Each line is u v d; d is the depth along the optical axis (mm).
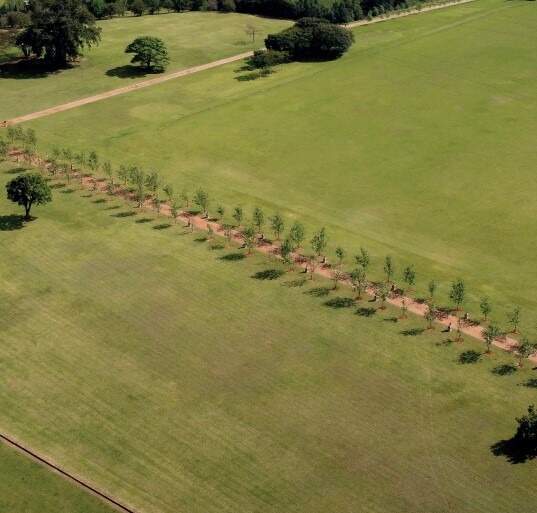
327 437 74375
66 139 146125
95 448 73375
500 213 117375
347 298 95562
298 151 140250
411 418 76500
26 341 88312
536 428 70625
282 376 82562
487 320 91375
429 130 149500
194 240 109000
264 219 115250
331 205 120625
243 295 96312
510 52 196875
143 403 78938
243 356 85625
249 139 145500
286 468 70875
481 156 137750
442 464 70938
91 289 97625
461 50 198875
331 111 159250
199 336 88938
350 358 85062
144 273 101000
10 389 80938
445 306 94125
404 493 68062
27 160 135375
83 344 87750
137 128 151500
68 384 81625
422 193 124250
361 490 68500
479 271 102000
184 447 73312
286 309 93562
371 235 111500
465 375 82188
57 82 178375
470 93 169125
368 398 79188
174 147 142375
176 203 120125
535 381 81125
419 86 173250
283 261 103562
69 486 69188
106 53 198500
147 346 87438
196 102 165375
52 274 100938
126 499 67812
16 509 67000
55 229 111875
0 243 108188
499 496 67438
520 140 144375
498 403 78125
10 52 196250
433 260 104688
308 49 192125
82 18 185875
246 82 177125
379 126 151500
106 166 125375
